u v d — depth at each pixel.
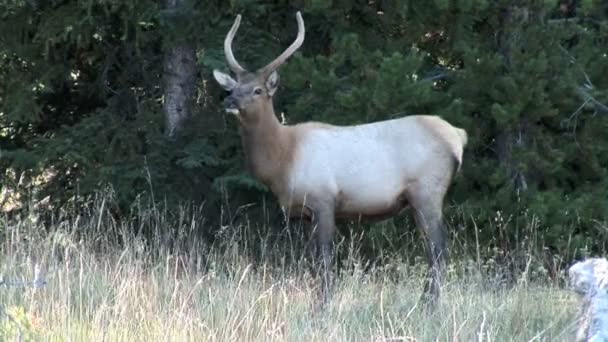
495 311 26.06
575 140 38.09
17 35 42.12
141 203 40.72
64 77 43.66
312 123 30.67
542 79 36.69
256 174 30.22
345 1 38.31
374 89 35.62
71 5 41.22
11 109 42.59
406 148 30.05
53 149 41.97
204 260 35.66
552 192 37.12
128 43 43.47
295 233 41.47
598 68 38.16
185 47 42.81
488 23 39.25
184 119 42.94
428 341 24.27
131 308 25.31
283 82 37.59
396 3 37.47
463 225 37.62
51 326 23.91
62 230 34.22
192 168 42.16
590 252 35.06
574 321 21.92
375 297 28.34
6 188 43.53
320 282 29.23
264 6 39.62
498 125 36.97
